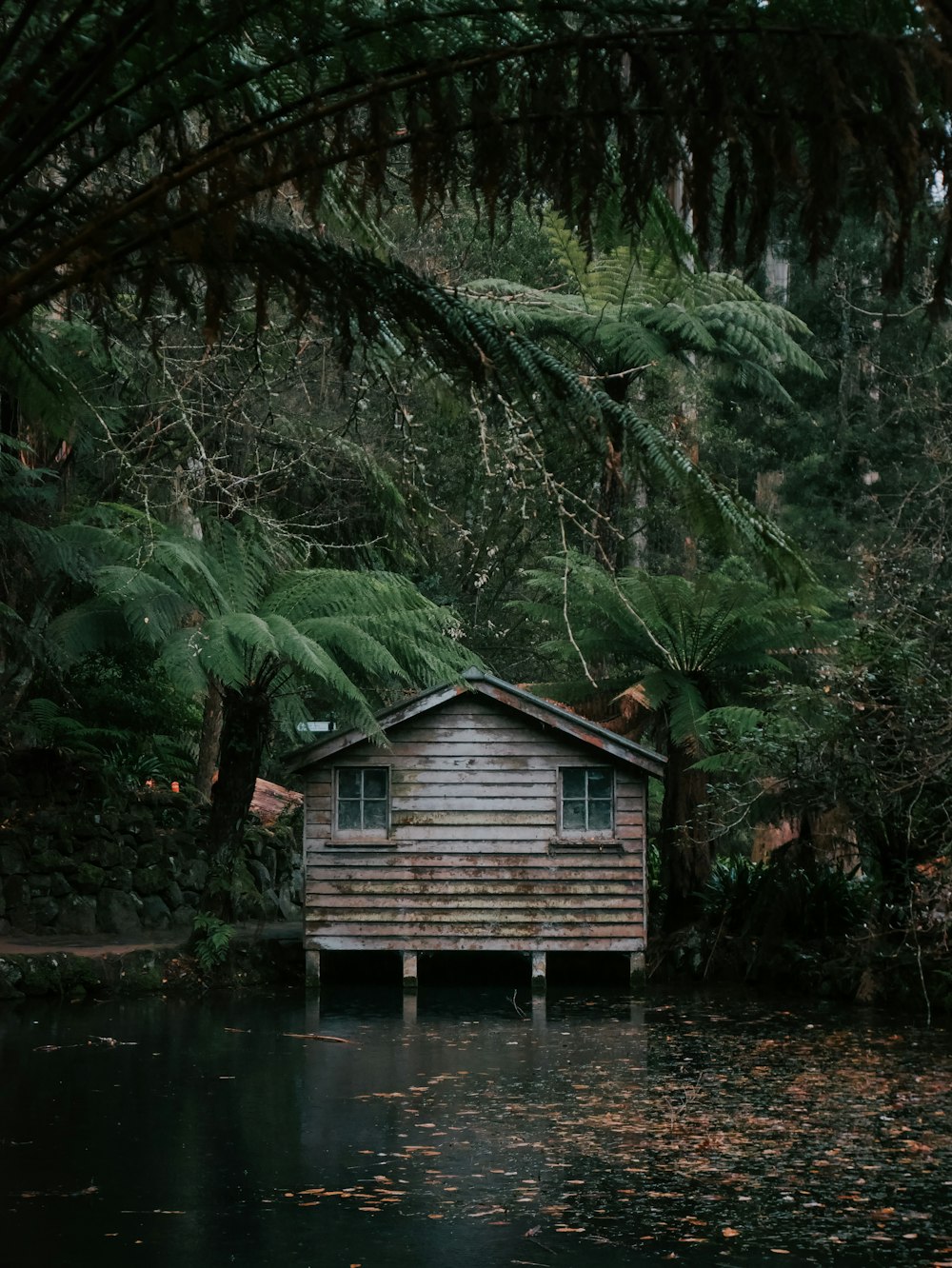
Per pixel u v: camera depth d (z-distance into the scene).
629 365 12.32
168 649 13.26
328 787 15.91
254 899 17.98
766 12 2.54
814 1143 8.08
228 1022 12.84
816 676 15.10
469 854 15.85
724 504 3.49
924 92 2.46
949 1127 8.48
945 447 15.11
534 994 15.35
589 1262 5.95
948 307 2.54
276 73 3.33
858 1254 6.08
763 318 15.05
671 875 17.55
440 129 2.72
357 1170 7.47
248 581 14.84
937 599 13.99
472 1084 9.86
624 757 15.78
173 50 2.59
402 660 15.62
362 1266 5.87
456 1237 6.29
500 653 22.91
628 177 2.62
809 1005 14.34
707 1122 8.63
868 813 14.76
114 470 15.48
